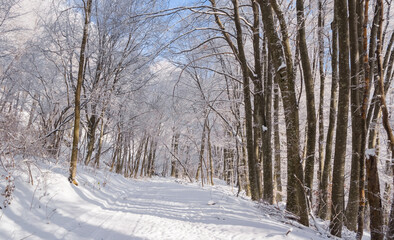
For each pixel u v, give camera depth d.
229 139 22.02
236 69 16.81
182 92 22.31
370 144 9.95
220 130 26.55
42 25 14.08
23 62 13.20
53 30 14.07
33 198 5.97
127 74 16.62
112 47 15.18
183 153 36.31
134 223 6.16
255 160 11.54
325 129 14.60
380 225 5.00
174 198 11.30
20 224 4.78
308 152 7.14
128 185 17.25
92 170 14.05
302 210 6.47
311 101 7.02
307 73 6.99
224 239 4.95
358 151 6.32
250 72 10.75
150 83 19.86
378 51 5.25
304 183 6.97
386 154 9.57
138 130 27.05
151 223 6.25
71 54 14.29
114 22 13.01
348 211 7.66
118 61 15.95
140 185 19.91
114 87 16.61
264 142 10.05
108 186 12.37
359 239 5.96
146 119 25.84
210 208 8.36
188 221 6.64
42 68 14.47
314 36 11.85
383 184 11.02
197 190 14.30
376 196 5.07
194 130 29.91
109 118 19.20
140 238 4.96
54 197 6.80
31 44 13.10
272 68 10.45
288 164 6.71
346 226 7.81
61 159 10.48
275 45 6.76
